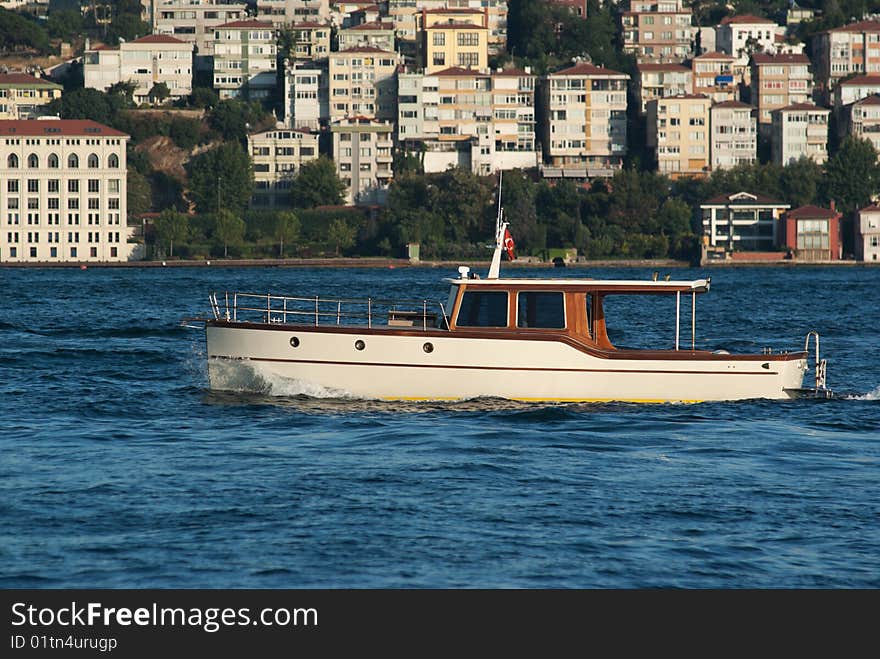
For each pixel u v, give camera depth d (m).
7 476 118.56
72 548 97.38
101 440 136.38
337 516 105.31
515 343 151.75
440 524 103.56
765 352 172.50
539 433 139.62
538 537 100.69
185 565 94.31
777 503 111.19
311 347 153.50
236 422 146.00
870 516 107.38
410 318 159.25
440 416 148.88
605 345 155.88
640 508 108.94
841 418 149.88
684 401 154.88
